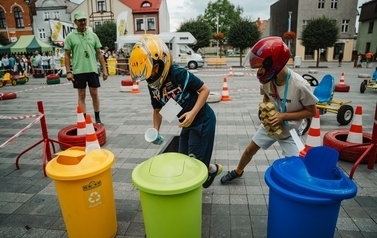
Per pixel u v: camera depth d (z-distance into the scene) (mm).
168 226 1753
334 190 1486
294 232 1653
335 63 30938
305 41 25328
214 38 35688
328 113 6855
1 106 8922
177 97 2381
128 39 22391
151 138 2400
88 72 5379
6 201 3094
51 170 2051
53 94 11453
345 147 3766
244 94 9945
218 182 3379
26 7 38656
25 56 23562
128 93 11062
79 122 4398
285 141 2666
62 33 23125
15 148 4797
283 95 2385
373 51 35594
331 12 33438
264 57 2102
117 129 5809
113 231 2389
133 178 1771
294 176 1619
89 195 2107
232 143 4793
